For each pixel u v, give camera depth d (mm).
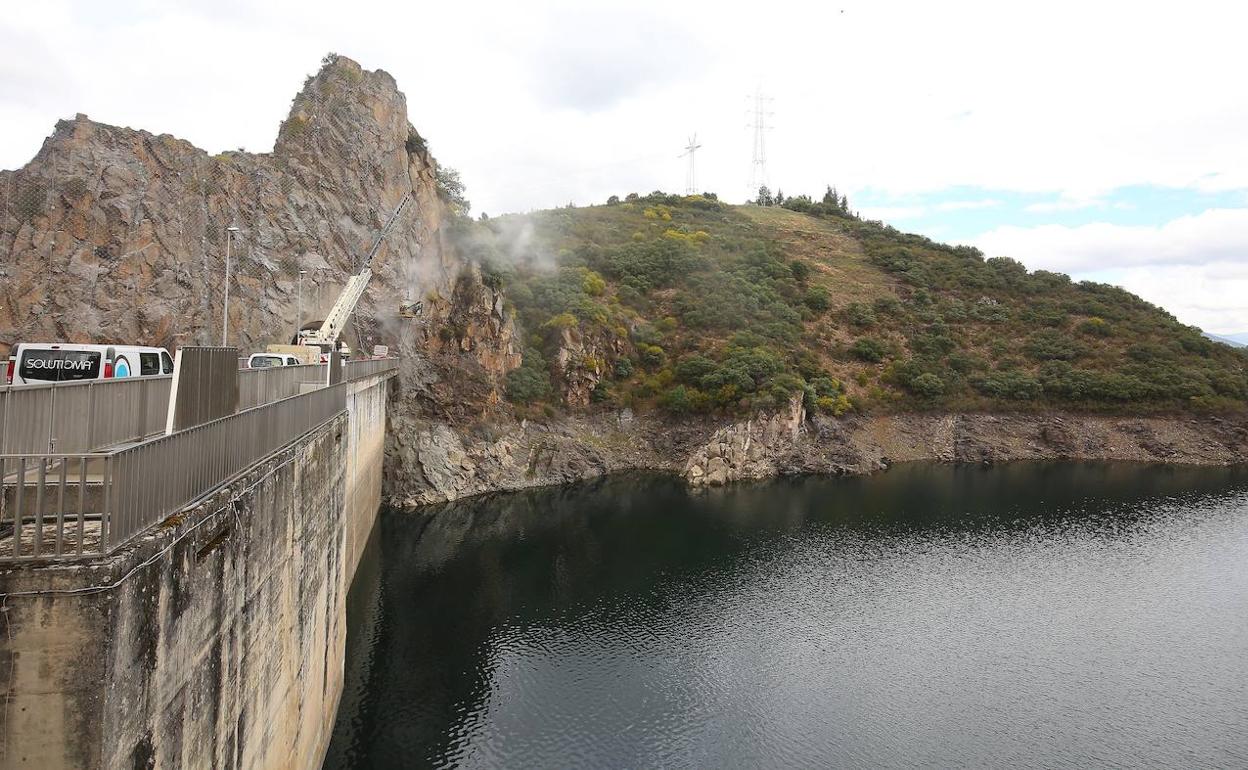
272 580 15328
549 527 58094
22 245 43375
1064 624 41031
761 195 195625
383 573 45531
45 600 7816
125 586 8398
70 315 43656
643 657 35531
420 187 75000
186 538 10289
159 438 9867
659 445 84375
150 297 46625
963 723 30406
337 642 26828
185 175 50531
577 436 81688
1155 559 53031
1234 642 38938
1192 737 29703
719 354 92062
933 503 69062
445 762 26109
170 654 9742
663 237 124000
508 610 40656
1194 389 99375
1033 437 95938
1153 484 79250
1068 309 120125
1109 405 99125
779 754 27812
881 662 35781
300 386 24422
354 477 39594
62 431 10227
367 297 64188
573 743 27875
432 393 69562
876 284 126062
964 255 142500
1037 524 61906
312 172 61688
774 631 39094
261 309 53281
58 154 45156
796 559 51438
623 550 52656
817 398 90875
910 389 98625
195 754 10727
